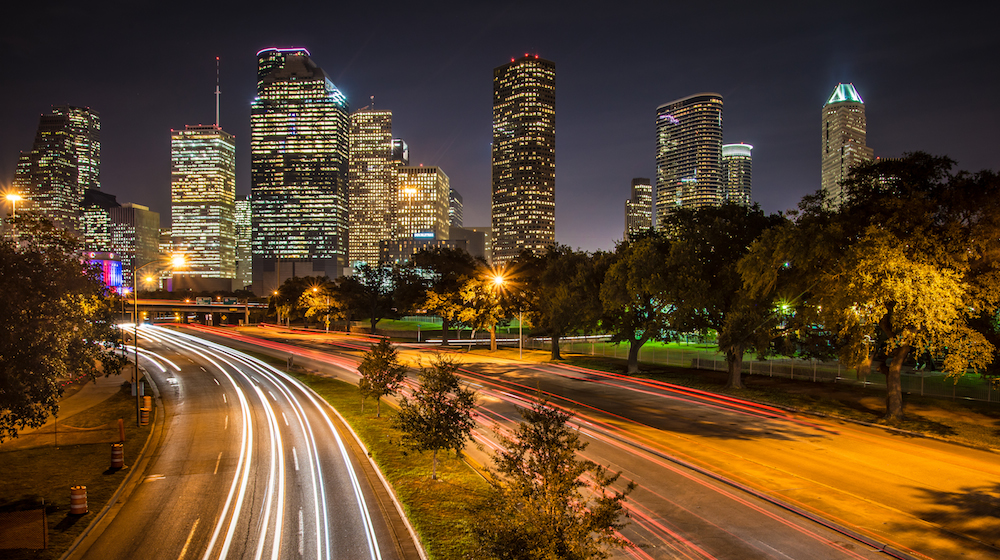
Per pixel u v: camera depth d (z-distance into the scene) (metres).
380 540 15.04
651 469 20.64
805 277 31.19
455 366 20.78
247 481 20.02
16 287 15.36
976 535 15.14
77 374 20.77
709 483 19.14
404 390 38.78
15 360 15.05
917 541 14.79
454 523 15.66
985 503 17.34
